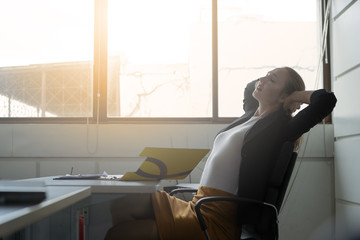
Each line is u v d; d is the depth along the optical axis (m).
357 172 2.23
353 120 2.28
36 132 2.62
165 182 2.54
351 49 2.31
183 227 1.06
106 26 2.80
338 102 2.54
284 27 2.82
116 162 2.61
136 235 1.04
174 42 2.83
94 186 0.92
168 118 2.71
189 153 1.03
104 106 2.70
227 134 1.47
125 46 2.82
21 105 2.79
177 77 2.81
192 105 2.78
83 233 1.32
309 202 2.59
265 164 1.19
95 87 2.71
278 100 1.48
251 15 2.82
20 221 0.45
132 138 2.63
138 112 2.79
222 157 1.31
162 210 1.09
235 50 2.79
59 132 2.63
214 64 2.76
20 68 2.81
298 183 2.59
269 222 1.12
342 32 2.46
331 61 2.68
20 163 2.59
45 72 2.80
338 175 2.53
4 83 2.79
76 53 2.79
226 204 1.16
